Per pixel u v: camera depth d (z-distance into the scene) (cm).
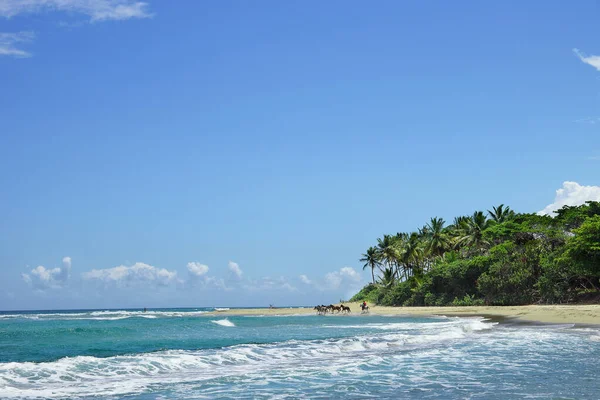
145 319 7206
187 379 1605
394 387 1484
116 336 3366
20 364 1719
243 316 8375
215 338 3155
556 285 6462
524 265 7044
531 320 4188
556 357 2078
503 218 10100
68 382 1520
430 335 2969
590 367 1819
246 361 2016
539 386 1472
